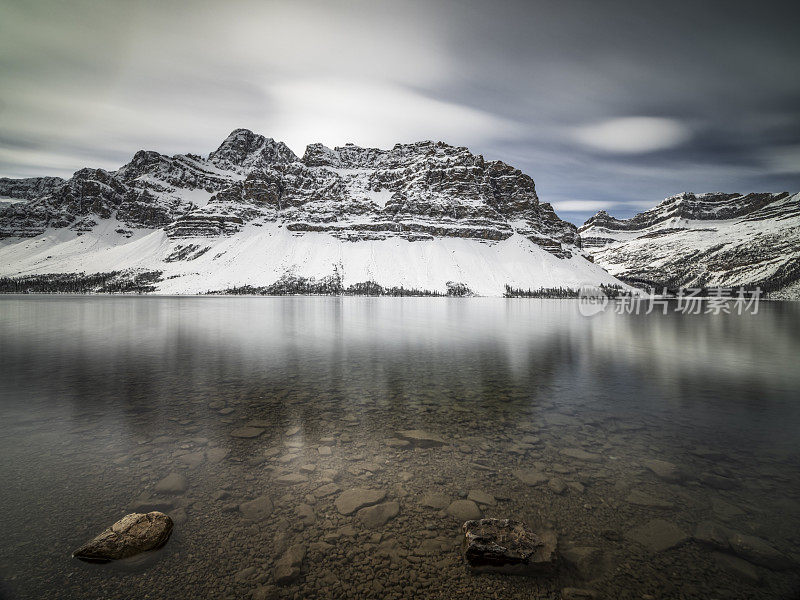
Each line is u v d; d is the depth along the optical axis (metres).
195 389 21.53
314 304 154.38
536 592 6.64
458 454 12.60
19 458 11.95
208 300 188.00
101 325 62.31
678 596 6.48
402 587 6.73
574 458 12.33
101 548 7.36
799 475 11.12
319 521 8.69
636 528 8.48
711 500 9.70
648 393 21.27
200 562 7.30
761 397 20.52
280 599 6.40
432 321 77.88
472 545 7.41
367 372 26.86
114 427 14.96
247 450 12.77
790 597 6.45
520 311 121.50
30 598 6.37
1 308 112.19
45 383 22.66
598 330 61.78
